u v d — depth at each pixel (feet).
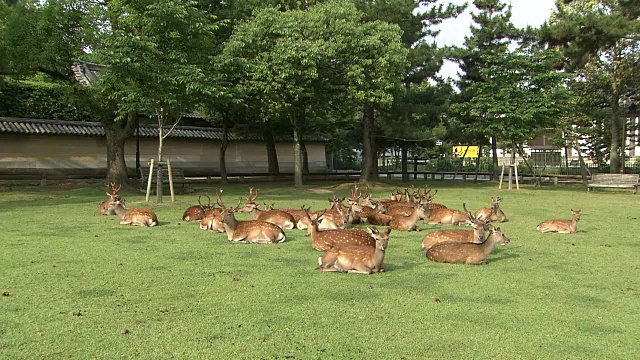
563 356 12.71
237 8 67.51
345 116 73.72
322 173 92.84
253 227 27.25
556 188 72.28
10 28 51.78
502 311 16.02
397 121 75.82
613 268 21.97
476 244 22.68
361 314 15.60
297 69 56.95
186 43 47.34
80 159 74.49
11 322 14.71
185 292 17.84
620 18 65.31
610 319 15.39
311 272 20.72
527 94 65.72
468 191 66.44
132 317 15.24
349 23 59.93
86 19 51.65
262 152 94.48
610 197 57.67
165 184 66.03
